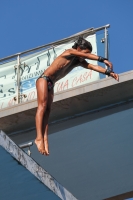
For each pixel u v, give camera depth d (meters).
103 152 20.41
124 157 20.05
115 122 20.67
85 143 20.77
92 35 21.25
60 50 21.81
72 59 14.45
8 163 12.47
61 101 20.62
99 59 14.21
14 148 12.46
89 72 21.08
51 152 21.06
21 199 13.47
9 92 22.00
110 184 19.88
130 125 20.44
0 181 12.95
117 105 20.88
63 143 21.05
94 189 20.03
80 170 20.45
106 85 20.06
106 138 20.56
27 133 21.67
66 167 20.64
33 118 21.27
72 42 21.70
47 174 13.26
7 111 21.23
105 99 20.69
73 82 21.20
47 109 14.20
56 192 13.33
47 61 21.88
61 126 21.33
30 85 21.80
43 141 13.77
